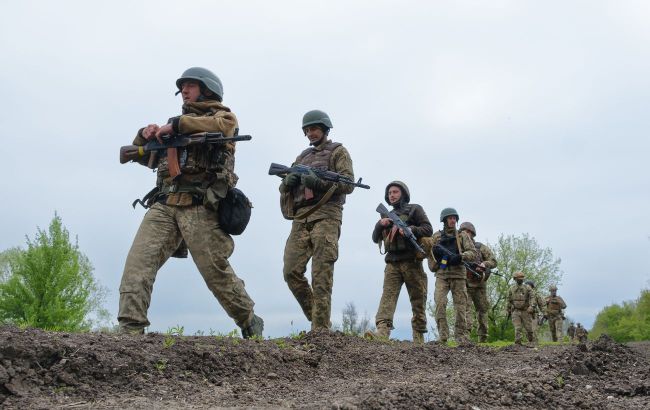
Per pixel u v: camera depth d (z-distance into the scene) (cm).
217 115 586
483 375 523
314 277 739
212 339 541
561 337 2194
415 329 966
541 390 484
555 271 3250
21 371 408
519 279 1617
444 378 523
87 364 432
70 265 2025
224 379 473
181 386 440
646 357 755
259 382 481
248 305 595
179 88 616
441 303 1093
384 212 968
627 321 5388
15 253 2634
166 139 577
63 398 394
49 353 429
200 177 575
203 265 574
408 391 422
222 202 586
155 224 573
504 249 3244
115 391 418
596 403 482
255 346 548
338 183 743
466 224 1333
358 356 631
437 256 1093
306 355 571
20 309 1967
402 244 941
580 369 634
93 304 2597
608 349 739
